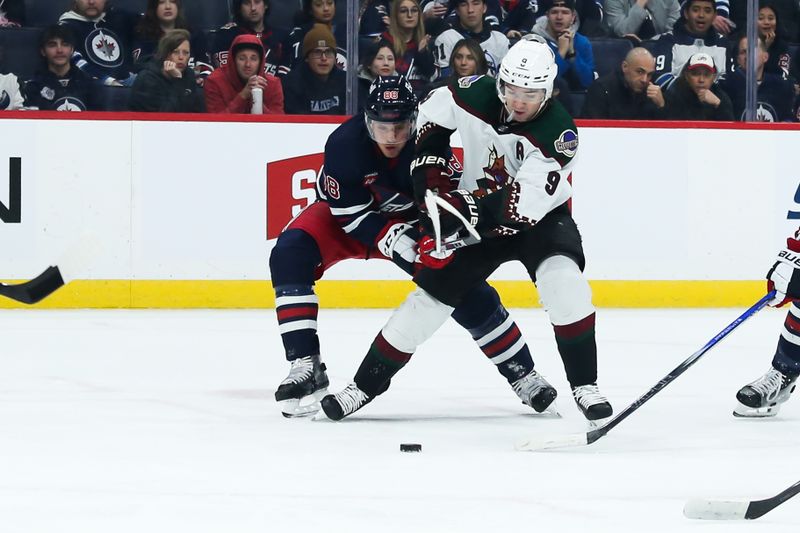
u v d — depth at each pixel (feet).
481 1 80.28
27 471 30.76
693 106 82.64
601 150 79.61
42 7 79.05
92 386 47.44
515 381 41.78
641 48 81.41
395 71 79.71
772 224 81.71
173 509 26.45
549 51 35.86
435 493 28.27
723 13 82.53
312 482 29.48
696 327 69.77
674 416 41.04
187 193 76.89
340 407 39.27
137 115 76.48
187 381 48.98
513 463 32.30
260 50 77.87
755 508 25.50
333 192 39.81
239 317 73.00
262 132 77.20
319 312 75.87
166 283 77.10
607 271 79.97
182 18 78.43
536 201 36.35
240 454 33.40
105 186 76.48
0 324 68.95
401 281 78.54
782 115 85.46
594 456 33.47
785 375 40.55
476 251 38.11
